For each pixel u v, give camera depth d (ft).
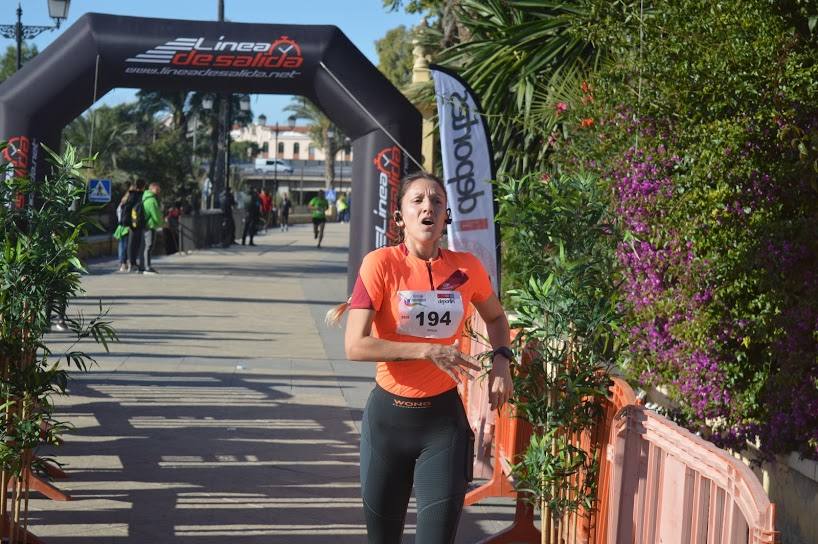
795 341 16.35
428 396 12.34
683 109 19.48
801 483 16.51
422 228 12.40
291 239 137.28
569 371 14.21
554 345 14.65
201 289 59.88
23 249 15.06
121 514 18.22
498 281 31.63
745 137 17.89
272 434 24.31
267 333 41.96
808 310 16.06
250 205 114.52
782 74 18.06
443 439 12.35
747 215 18.04
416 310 12.32
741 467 9.80
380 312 12.46
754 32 19.08
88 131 151.84
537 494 14.47
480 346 22.71
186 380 30.53
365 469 12.70
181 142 164.86
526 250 14.67
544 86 38.96
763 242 16.90
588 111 26.84
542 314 14.44
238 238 132.98
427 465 12.35
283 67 46.44
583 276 14.08
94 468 20.94
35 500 18.81
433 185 12.53
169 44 45.62
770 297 17.25
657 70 20.21
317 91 47.32
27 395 15.47
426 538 12.25
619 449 13.17
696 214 18.54
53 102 45.19
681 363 18.81
